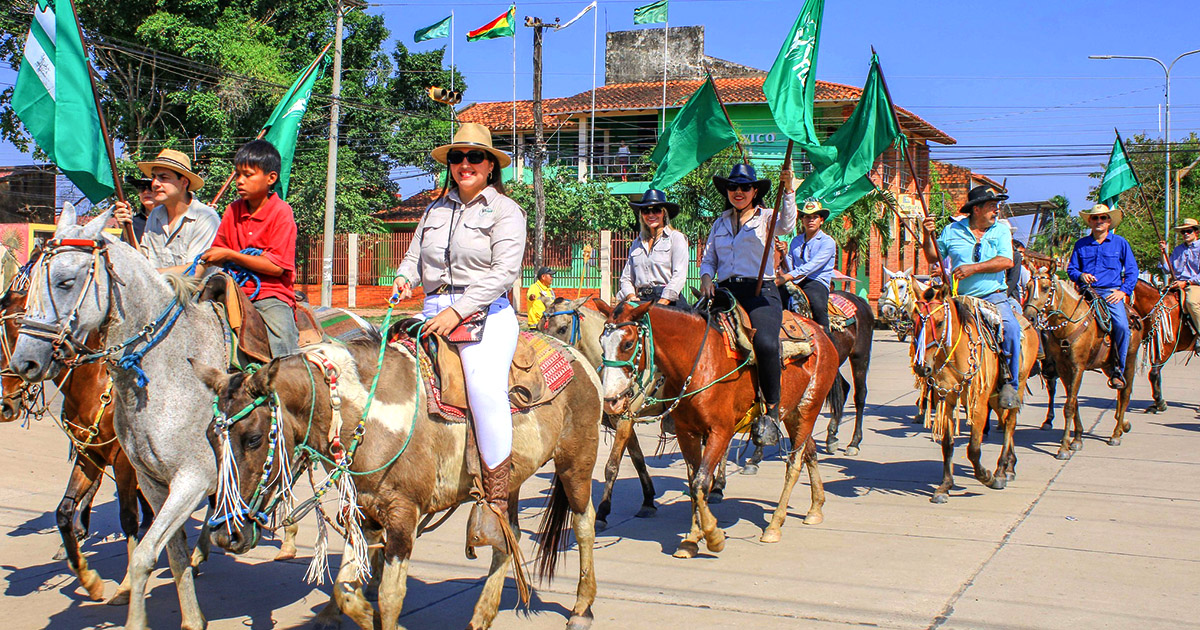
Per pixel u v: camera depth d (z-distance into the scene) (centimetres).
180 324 465
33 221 3309
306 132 3184
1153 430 1130
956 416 781
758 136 3062
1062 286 971
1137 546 634
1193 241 1334
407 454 406
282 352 526
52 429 1073
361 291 2955
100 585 534
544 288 1475
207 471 460
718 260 700
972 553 622
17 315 464
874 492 814
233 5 2927
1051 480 851
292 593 550
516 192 2912
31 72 588
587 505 502
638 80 3712
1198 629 481
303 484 816
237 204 544
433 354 427
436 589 557
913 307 791
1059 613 507
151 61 2797
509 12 2709
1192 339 1264
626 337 553
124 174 2647
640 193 3056
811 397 695
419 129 3319
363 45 3269
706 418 616
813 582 565
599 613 514
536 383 461
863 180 858
